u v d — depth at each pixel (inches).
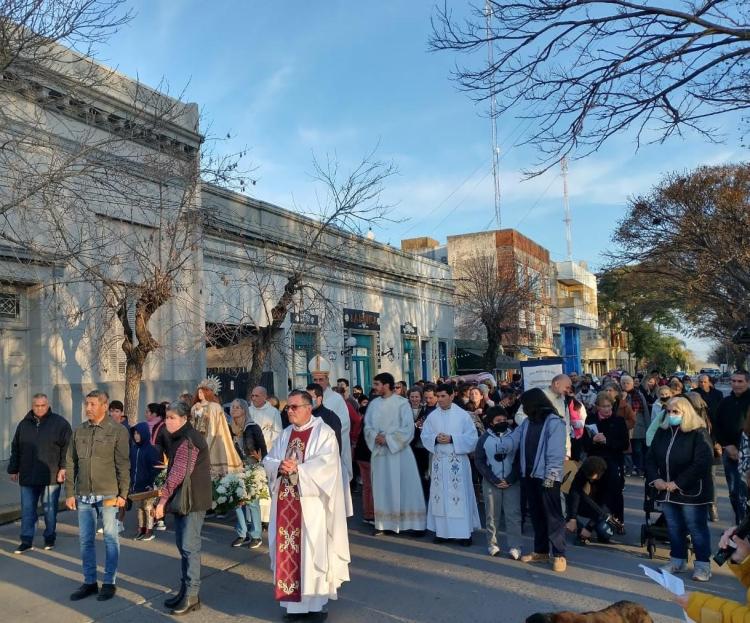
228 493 322.0
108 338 540.1
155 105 537.6
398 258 1121.4
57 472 329.1
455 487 342.3
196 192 572.7
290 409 251.4
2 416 471.2
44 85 459.5
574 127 322.3
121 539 351.3
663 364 2819.9
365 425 374.9
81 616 243.0
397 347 1094.4
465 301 1362.0
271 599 260.7
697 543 274.8
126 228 545.0
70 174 381.1
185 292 591.5
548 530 293.6
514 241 1646.2
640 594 259.1
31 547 330.3
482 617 236.8
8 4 347.6
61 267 475.5
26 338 491.2
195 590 248.1
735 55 290.8
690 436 277.1
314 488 238.1
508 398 481.7
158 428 360.8
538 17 306.0
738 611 115.9
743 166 1020.5
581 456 362.6
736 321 1219.2
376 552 328.5
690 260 1118.4
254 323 637.9
